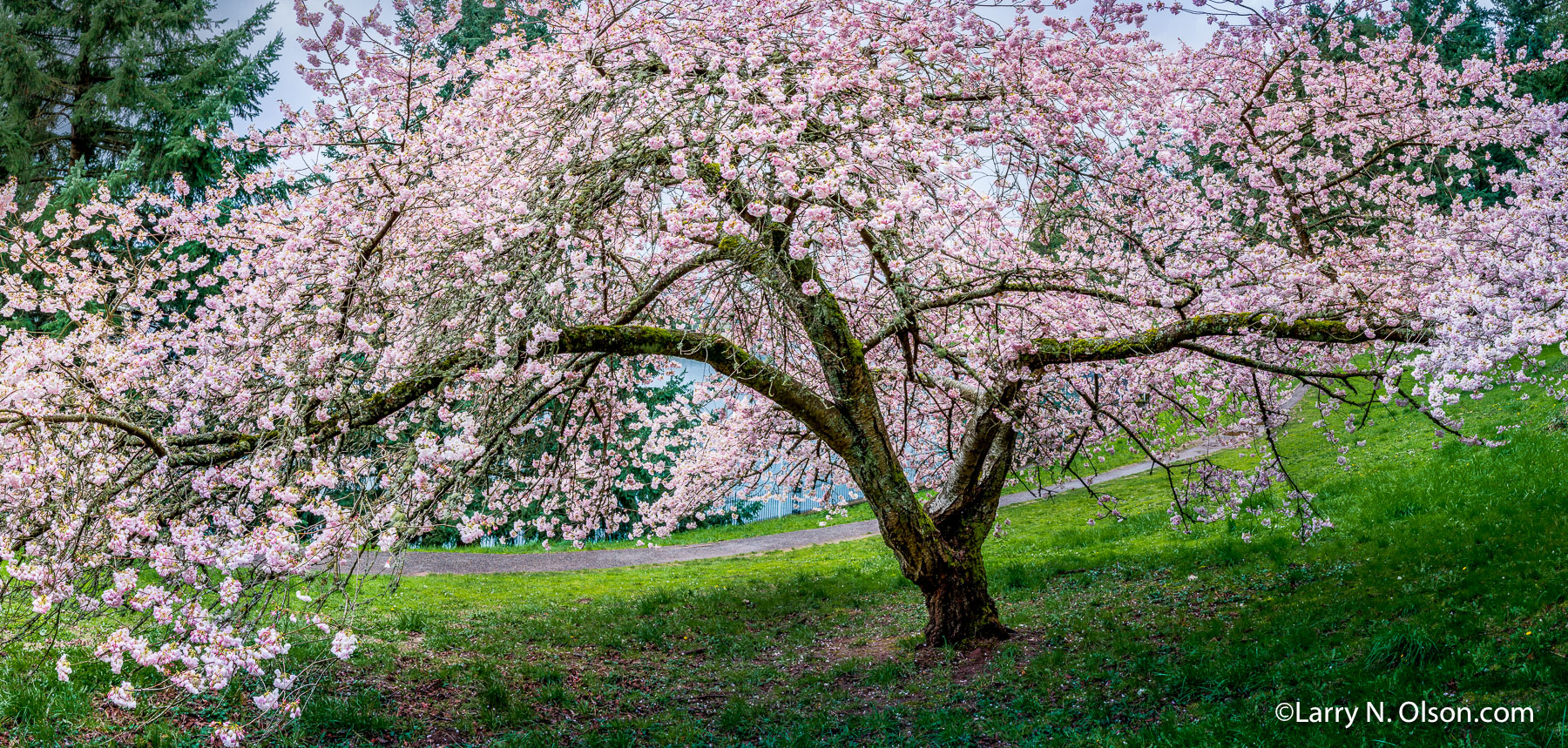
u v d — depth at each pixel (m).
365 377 7.39
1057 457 11.65
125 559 5.34
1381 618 7.68
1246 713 6.18
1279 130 9.13
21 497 5.24
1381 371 7.90
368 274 6.91
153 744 6.10
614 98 7.25
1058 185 7.70
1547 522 8.79
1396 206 10.32
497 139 7.43
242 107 21.30
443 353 6.66
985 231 7.63
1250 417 11.17
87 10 21.62
